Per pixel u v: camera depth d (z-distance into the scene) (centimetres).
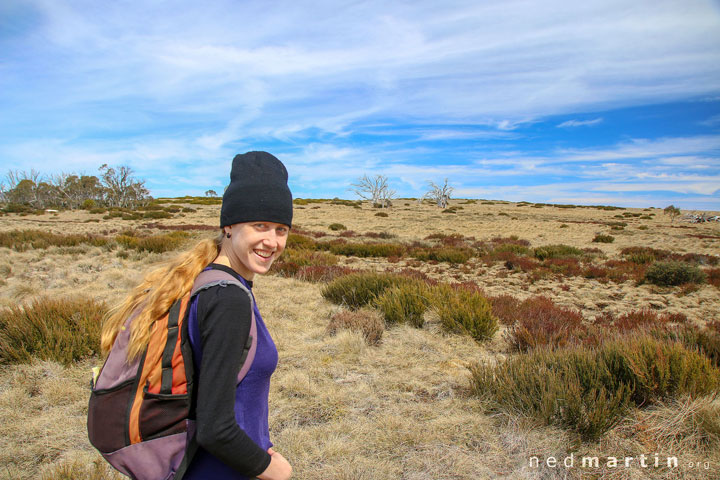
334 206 6462
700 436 274
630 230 3147
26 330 415
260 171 108
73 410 322
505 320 623
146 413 90
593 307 836
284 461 106
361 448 277
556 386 311
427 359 441
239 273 111
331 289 698
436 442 282
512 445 277
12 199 6238
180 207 5247
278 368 408
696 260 1534
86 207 5272
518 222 3966
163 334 92
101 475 230
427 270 1294
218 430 86
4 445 273
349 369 409
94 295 705
